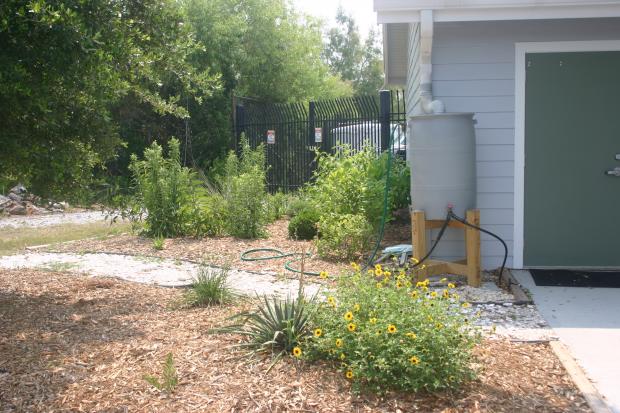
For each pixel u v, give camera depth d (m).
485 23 7.36
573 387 4.20
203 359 4.61
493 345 5.01
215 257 8.80
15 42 4.82
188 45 6.21
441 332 4.14
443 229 6.82
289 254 8.86
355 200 9.62
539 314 5.88
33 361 4.62
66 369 4.47
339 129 15.32
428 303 4.51
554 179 7.48
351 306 4.51
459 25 7.37
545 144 7.45
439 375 4.04
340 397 4.02
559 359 4.70
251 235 10.35
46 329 5.38
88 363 4.58
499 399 3.98
